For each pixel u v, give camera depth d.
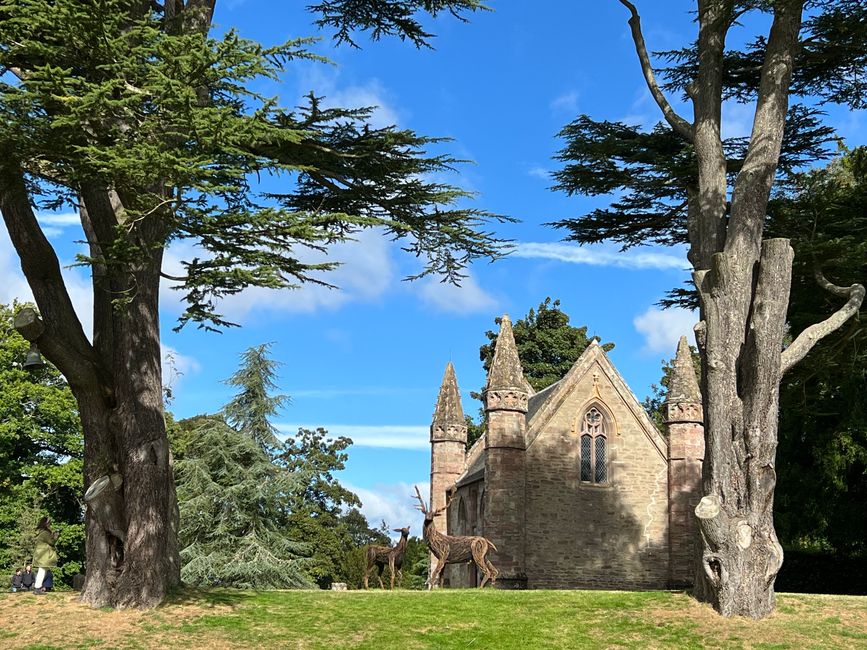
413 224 20.75
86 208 19.45
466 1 20.11
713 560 19.73
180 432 50.00
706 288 21.08
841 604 20.36
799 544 37.00
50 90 15.13
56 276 19.17
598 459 38.03
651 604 20.47
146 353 19.44
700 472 37.41
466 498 41.97
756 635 18.30
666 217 25.28
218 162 16.62
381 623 18.67
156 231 19.28
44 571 20.69
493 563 34.09
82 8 14.85
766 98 21.64
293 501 44.22
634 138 24.52
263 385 46.28
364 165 20.44
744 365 20.56
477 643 17.64
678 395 38.09
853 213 25.36
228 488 41.28
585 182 24.53
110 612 18.30
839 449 31.88
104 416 19.38
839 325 21.55
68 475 43.47
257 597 20.45
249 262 17.28
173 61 15.34
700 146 22.42
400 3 20.67
